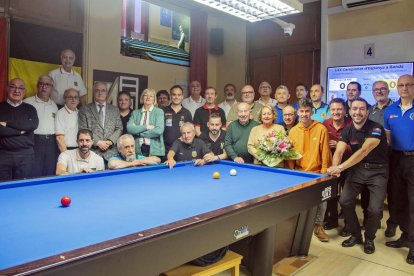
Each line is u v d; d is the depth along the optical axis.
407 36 4.85
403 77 3.11
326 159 3.19
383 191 3.06
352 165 2.90
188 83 6.39
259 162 3.28
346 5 5.21
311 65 5.88
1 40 4.05
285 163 3.32
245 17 3.13
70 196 1.99
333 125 3.74
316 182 2.37
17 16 4.18
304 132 3.27
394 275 2.70
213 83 7.04
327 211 3.84
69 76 4.50
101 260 1.17
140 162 3.06
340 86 5.41
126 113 4.39
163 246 1.36
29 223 1.50
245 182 2.45
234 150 3.62
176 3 6.04
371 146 2.91
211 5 2.85
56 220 1.55
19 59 4.21
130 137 3.28
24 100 3.77
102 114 3.94
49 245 1.25
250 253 2.54
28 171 3.68
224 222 1.64
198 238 1.51
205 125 4.59
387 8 5.00
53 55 4.51
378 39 5.10
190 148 3.52
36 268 1.03
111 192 2.10
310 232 2.95
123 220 1.56
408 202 3.15
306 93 5.23
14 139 3.57
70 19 4.67
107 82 5.14
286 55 6.16
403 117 3.11
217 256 1.97
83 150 2.97
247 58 6.63
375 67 5.06
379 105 3.91
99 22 4.99
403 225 3.23
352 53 5.35
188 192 2.12
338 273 2.71
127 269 1.25
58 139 3.86
